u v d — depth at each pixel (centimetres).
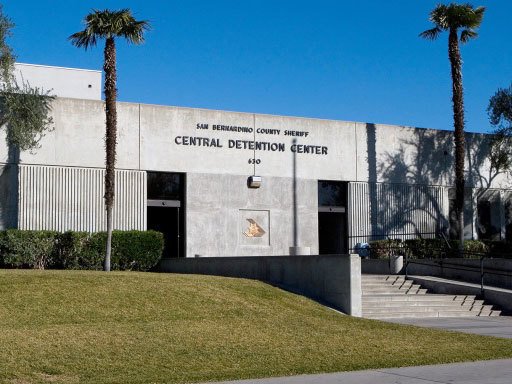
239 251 3566
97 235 3127
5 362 1440
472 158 4241
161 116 3447
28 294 1975
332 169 3828
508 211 4356
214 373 1455
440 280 2931
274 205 3666
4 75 3081
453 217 4150
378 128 3981
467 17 3750
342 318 2128
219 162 3556
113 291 2077
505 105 4131
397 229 3978
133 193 3359
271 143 3688
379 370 1510
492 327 2206
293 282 2464
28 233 3011
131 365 1495
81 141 3259
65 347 1574
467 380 1380
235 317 1984
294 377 1428
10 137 3089
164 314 1941
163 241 3275
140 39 3114
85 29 3062
